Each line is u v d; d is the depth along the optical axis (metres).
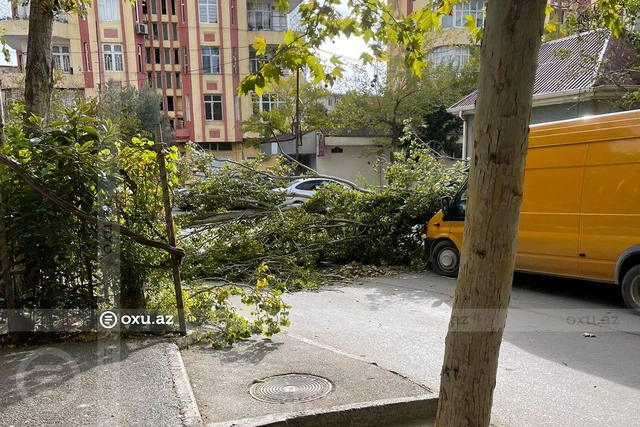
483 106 2.16
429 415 3.82
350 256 11.22
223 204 10.80
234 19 40.06
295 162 13.05
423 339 5.90
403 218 10.98
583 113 14.58
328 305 7.62
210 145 42.19
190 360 4.75
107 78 37.16
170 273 5.53
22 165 4.75
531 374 4.79
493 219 2.19
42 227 4.73
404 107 32.88
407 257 10.89
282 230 10.55
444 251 9.77
